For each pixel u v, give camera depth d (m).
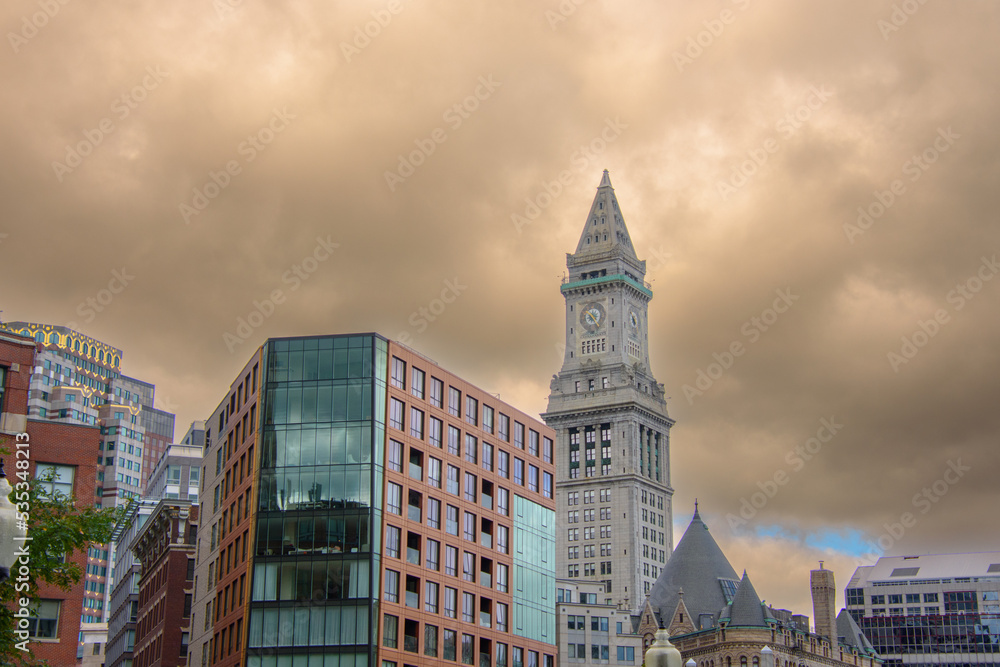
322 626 108.56
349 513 112.00
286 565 110.81
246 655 108.12
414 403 121.56
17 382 81.81
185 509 147.12
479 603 125.00
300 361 117.94
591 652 177.88
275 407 116.38
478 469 129.88
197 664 125.88
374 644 108.25
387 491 114.81
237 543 117.19
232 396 128.38
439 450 123.94
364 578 109.69
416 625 114.62
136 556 171.88
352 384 116.75
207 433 139.38
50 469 78.38
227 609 116.81
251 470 116.56
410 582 115.50
